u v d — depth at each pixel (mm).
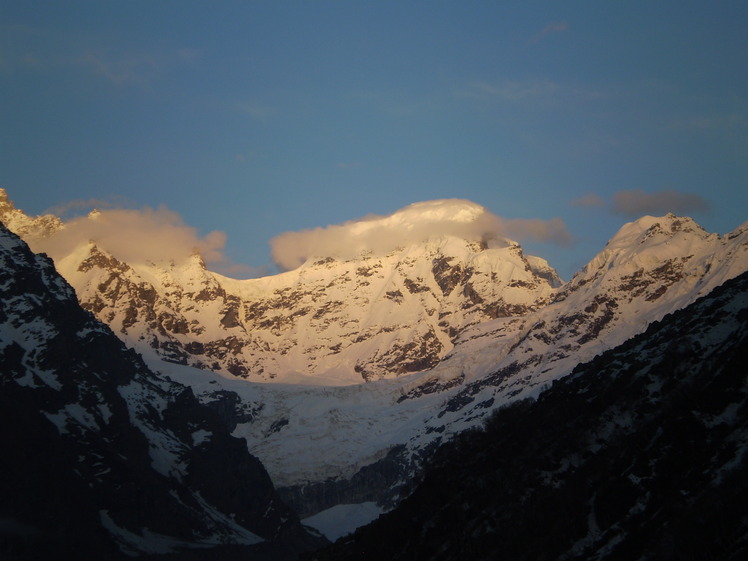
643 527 157125
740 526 143500
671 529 151500
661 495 162625
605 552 158125
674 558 146000
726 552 140750
